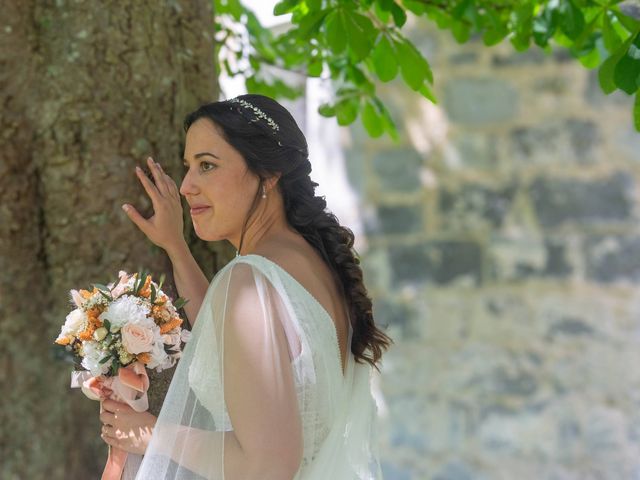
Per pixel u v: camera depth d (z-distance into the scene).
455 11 2.80
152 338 2.01
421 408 5.14
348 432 2.18
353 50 2.58
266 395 1.85
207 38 2.54
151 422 2.08
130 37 2.32
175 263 2.35
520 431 5.01
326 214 2.24
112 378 2.07
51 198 2.27
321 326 2.00
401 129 5.20
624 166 4.95
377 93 5.22
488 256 5.09
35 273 2.26
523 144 5.06
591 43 2.81
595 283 4.96
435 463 5.11
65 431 2.27
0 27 2.22
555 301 5.00
